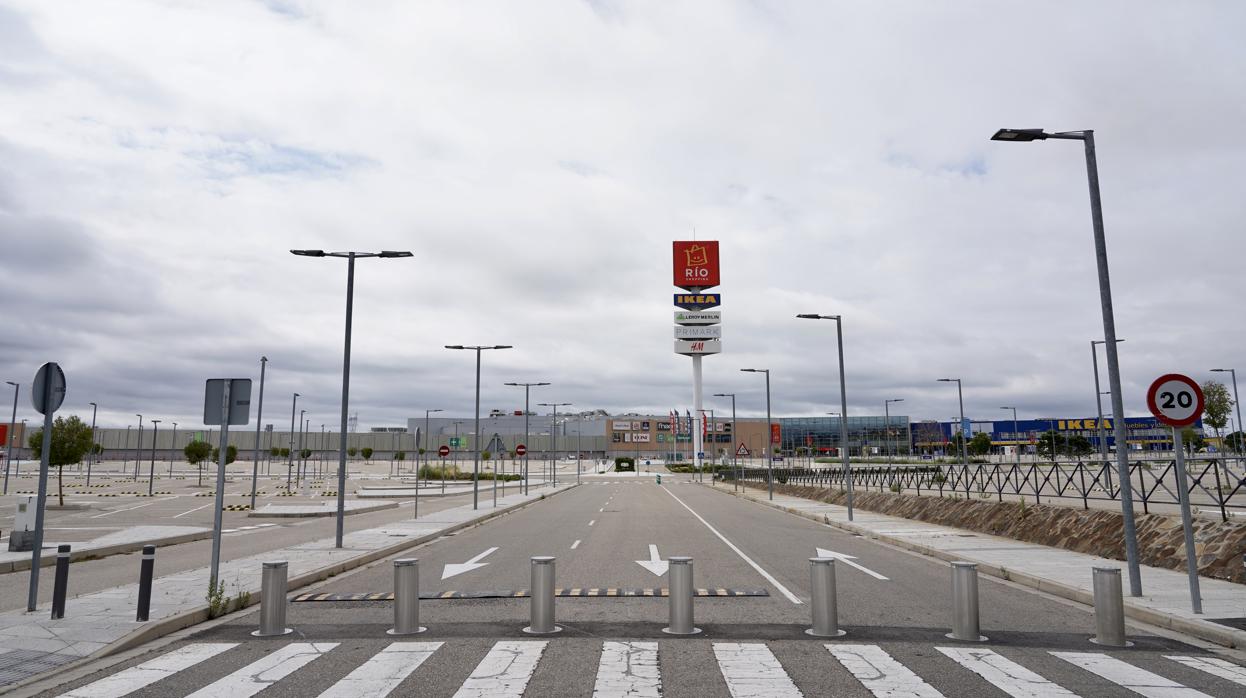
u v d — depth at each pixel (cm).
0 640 895
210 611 1082
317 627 1009
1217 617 992
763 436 17412
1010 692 698
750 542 2186
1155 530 1598
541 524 2886
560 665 798
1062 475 2838
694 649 870
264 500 4597
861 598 1233
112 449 15575
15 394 5634
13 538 1877
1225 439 6681
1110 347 1209
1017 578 1411
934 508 2792
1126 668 786
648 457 18550
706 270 13338
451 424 19050
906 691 700
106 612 1048
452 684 729
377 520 3133
